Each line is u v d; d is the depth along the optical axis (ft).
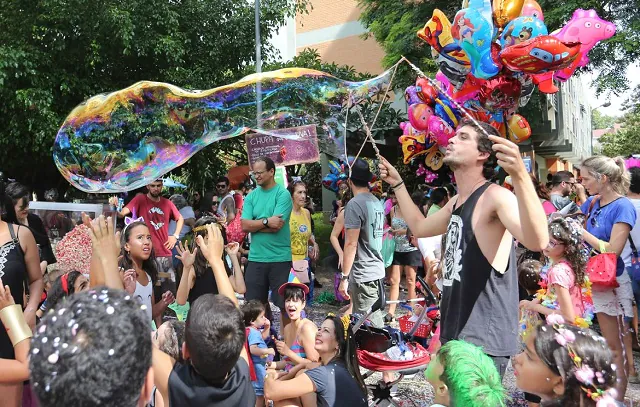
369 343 11.03
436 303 11.84
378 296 13.20
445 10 31.96
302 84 16.57
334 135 17.85
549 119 35.68
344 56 62.23
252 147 19.63
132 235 10.61
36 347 3.43
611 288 11.36
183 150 15.16
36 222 16.07
